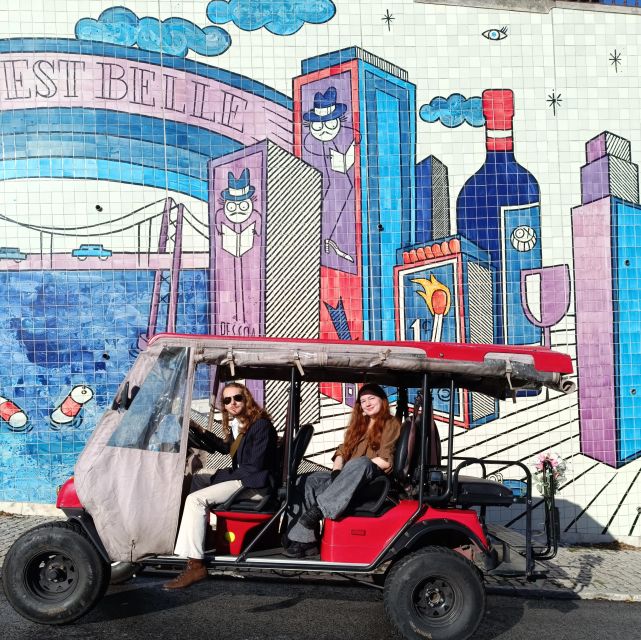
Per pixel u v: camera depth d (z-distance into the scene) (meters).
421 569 5.49
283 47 9.31
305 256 9.26
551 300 9.40
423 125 9.42
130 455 5.61
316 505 5.76
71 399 8.97
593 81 9.59
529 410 9.31
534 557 6.21
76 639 5.27
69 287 9.00
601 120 9.57
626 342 9.43
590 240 9.47
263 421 6.00
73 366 8.98
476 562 5.88
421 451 5.78
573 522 9.31
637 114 9.62
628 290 9.46
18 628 5.47
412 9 9.45
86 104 9.07
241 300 9.17
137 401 5.71
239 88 9.25
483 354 5.88
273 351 5.76
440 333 9.32
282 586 6.85
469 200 9.41
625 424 9.39
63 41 9.05
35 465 8.92
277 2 9.32
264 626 5.72
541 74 9.55
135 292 9.06
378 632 5.69
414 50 9.45
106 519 5.48
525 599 6.93
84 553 5.51
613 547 9.26
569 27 9.59
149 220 9.10
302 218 9.27
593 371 9.39
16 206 8.98
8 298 8.95
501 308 9.37
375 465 5.86
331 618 5.99
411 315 9.30
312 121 9.30
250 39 9.28
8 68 9.01
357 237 9.30
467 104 9.47
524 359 5.91
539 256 9.43
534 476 9.12
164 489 5.57
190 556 5.54
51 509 8.89
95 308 9.02
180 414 5.70
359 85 9.36
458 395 9.28
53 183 9.02
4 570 5.52
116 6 9.12
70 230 9.02
